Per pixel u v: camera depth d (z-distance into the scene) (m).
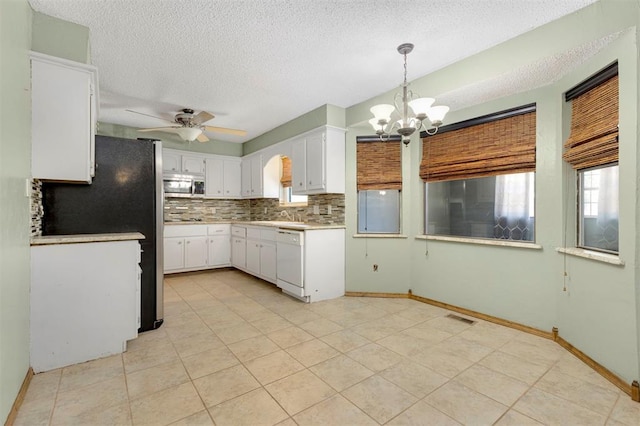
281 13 2.06
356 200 3.89
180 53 2.57
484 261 3.01
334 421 1.56
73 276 2.13
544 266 2.61
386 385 1.88
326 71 2.90
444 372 2.03
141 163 2.79
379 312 3.23
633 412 1.63
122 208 2.69
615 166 2.13
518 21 2.16
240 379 1.95
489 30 2.27
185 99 3.62
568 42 2.08
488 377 1.97
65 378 1.95
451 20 2.14
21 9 1.79
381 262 3.80
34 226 2.21
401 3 1.97
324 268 3.71
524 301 2.72
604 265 2.01
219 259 5.40
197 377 1.97
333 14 2.07
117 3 1.95
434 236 3.47
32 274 1.99
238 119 4.40
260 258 4.54
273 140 4.86
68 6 1.99
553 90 2.59
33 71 2.00
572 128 2.45
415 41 2.40
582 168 2.37
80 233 2.54
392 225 3.90
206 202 5.77
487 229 3.14
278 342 2.50
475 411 1.63
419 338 2.57
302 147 4.14
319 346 2.42
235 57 2.65
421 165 3.65
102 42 2.40
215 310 3.31
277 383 1.90
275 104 3.79
